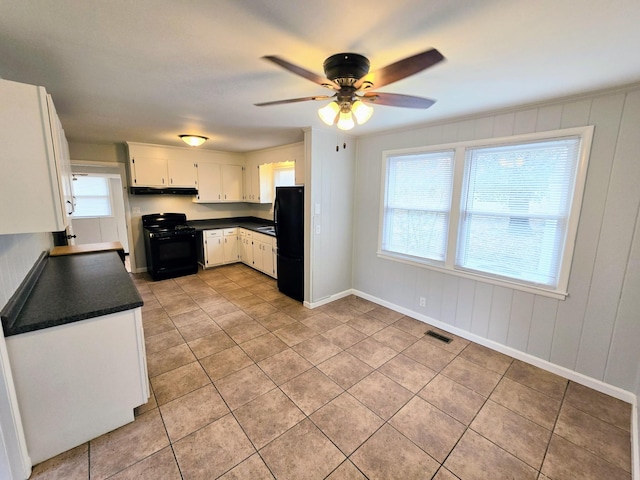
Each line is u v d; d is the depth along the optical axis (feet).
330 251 12.87
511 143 8.43
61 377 5.43
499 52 4.98
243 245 19.21
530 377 8.09
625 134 6.71
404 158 11.35
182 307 12.61
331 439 6.03
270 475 5.25
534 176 8.18
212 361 8.68
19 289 5.97
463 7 3.73
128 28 4.32
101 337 5.75
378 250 12.63
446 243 10.37
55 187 4.72
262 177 18.71
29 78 6.22
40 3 3.67
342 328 10.81
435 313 10.98
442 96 7.34
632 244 6.85
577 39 4.50
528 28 4.21
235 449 5.76
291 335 10.26
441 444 5.95
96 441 5.86
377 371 8.29
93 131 12.09
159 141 14.87
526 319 8.68
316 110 8.77
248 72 5.95
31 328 4.99
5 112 4.28
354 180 13.19
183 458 5.55
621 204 6.90
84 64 5.56
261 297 13.83
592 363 7.62
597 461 5.61
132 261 17.25
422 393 7.41
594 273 7.40
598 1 3.54
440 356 9.07
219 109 8.70
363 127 10.98
